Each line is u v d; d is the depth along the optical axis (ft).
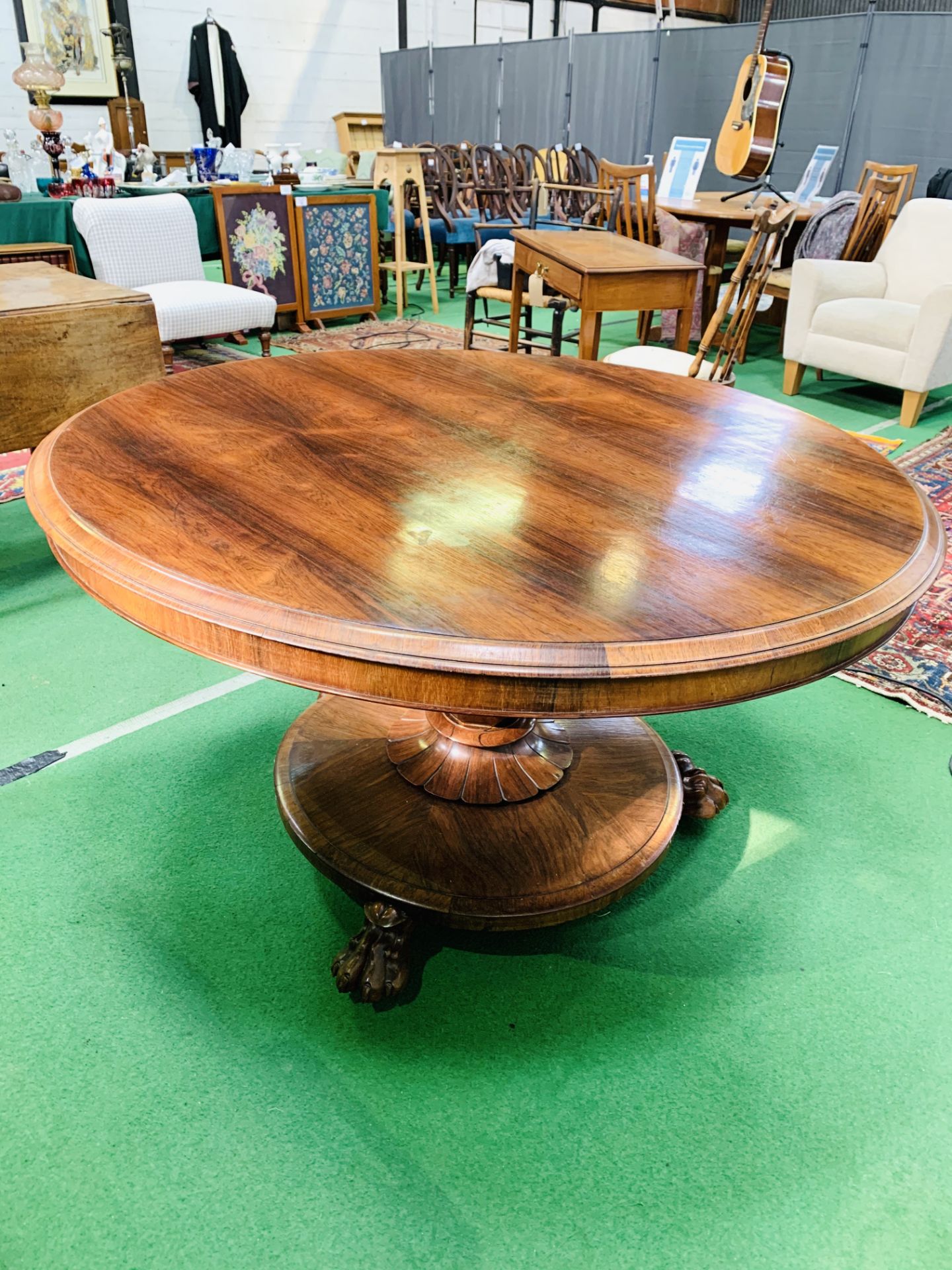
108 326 7.13
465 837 4.44
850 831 5.04
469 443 4.03
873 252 15.24
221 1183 3.18
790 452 4.11
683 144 20.01
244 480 3.45
